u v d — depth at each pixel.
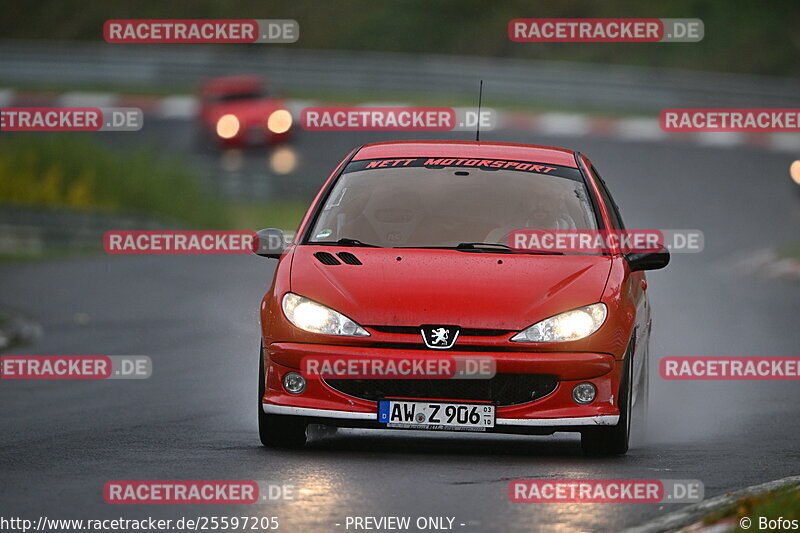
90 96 156.75
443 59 177.12
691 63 168.12
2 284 69.88
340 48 183.12
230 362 44.38
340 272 26.47
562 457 25.92
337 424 25.47
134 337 51.44
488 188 29.02
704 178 116.00
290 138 129.75
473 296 25.66
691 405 36.06
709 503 20.45
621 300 26.25
